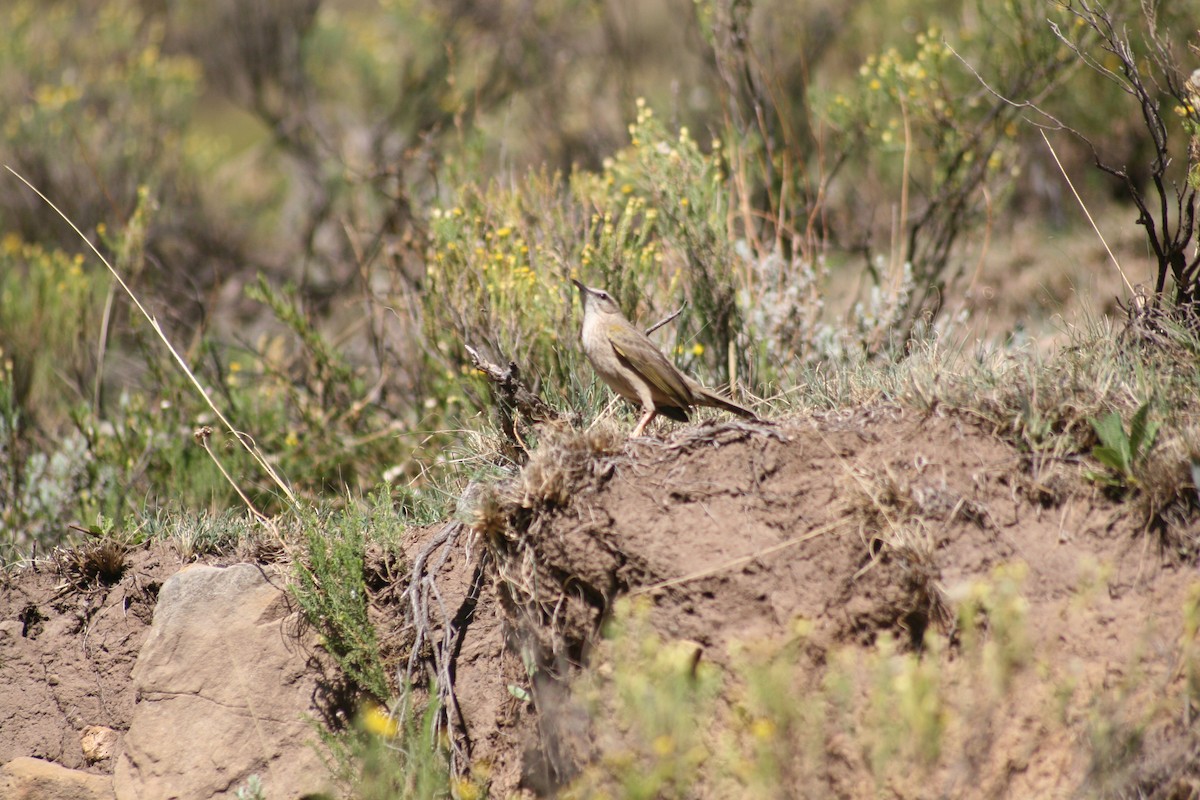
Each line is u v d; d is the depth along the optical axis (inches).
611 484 378.3
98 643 454.6
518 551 386.3
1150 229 460.1
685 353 542.0
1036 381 389.7
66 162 1170.0
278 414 657.6
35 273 806.5
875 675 308.2
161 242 1192.2
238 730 418.0
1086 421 374.0
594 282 553.9
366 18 1467.8
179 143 1274.6
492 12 1270.9
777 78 786.8
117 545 470.9
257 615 436.1
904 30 1025.5
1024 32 752.3
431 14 1283.2
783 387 529.7
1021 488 360.5
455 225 594.2
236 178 1344.7
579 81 1166.3
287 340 785.6
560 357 538.6
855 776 312.3
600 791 330.3
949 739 312.7
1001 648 305.6
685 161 592.4
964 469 366.3
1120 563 343.0
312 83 1385.3
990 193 739.4
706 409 462.0
